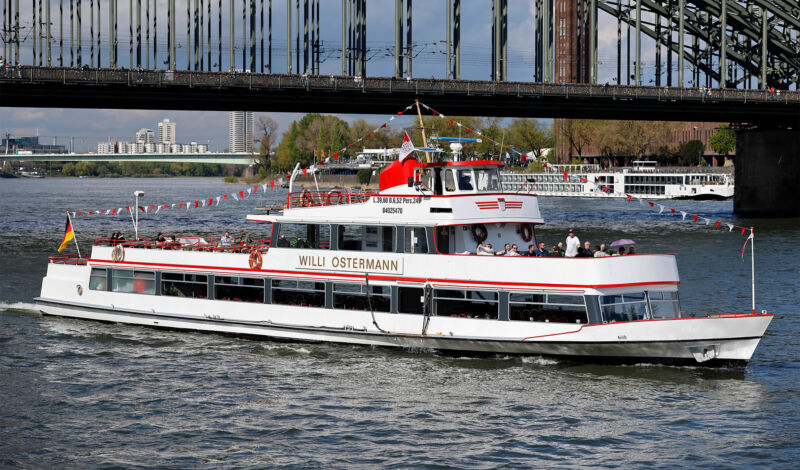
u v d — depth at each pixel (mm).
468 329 41500
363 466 30500
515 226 43625
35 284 65188
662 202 185500
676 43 167625
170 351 44531
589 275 39500
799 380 39375
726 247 91500
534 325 40375
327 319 44438
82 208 164750
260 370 41125
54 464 30719
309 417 35094
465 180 43094
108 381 39750
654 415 34938
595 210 160625
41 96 99688
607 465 30453
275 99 109500
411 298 42875
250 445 32375
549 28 142125
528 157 46344
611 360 40250
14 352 44531
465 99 119375
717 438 32656
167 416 35312
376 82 112500
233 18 123125
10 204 182750
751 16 164750
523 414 35156
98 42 117938
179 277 48469
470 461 30828
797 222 130750
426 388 38250
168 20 119375
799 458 30828
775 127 151500
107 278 50719
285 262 45375
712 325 38719
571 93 123562
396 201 42938
